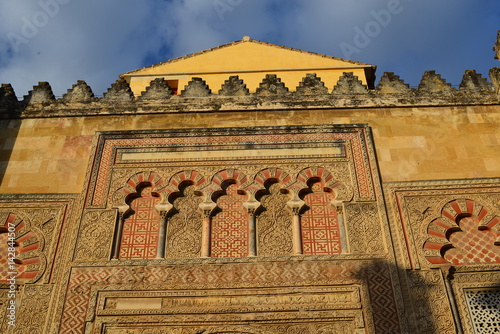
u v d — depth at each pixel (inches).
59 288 374.3
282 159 440.5
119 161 442.3
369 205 411.2
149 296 370.0
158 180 431.5
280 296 368.8
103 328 357.7
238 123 468.4
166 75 700.0
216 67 711.7
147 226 410.3
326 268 379.9
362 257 384.2
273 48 735.7
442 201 413.7
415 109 473.1
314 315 359.6
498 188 419.2
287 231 406.3
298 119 470.0
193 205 422.0
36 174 439.5
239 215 415.8
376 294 367.2
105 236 399.9
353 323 356.8
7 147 457.1
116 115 477.7
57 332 355.3
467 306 366.6
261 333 354.3
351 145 446.9
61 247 396.8
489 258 389.1
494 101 473.7
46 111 480.4
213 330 356.2
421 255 384.8
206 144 450.6
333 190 422.3
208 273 380.2
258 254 393.7
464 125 460.4
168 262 385.4
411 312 359.3
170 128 465.4
